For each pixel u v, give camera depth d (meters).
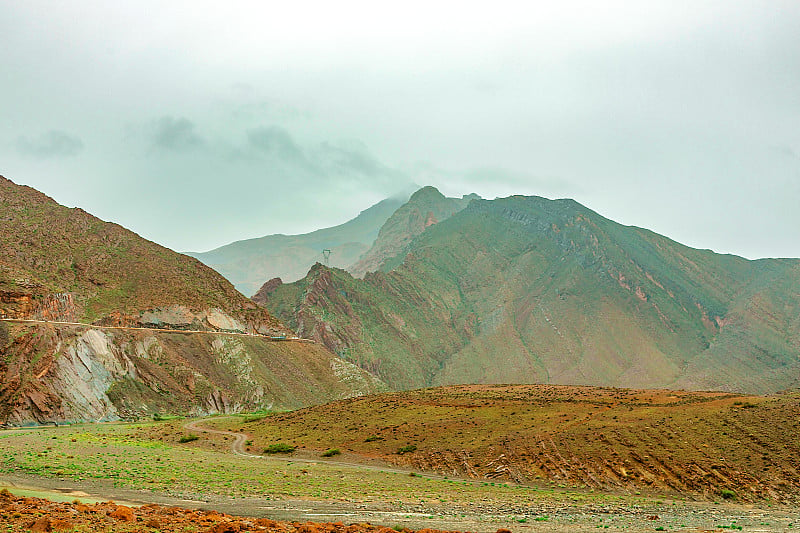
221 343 191.25
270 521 33.84
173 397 161.50
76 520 29.66
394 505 48.75
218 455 83.06
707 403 84.88
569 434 76.38
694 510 52.31
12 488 48.53
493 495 57.16
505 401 101.06
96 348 157.50
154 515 33.94
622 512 49.19
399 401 109.12
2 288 161.25
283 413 120.88
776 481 60.59
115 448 80.94
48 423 131.88
